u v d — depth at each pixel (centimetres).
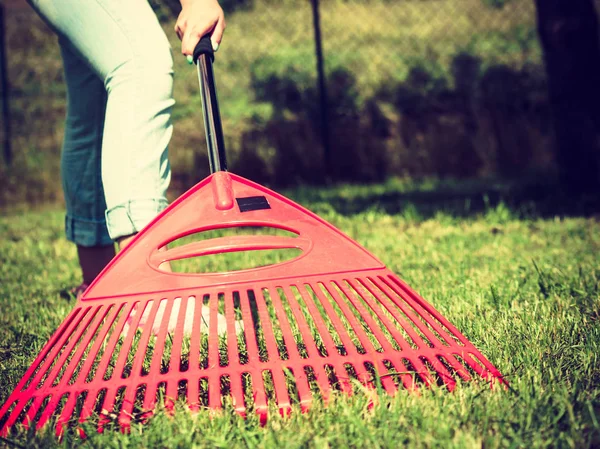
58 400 117
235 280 140
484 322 169
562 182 440
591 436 104
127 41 162
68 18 163
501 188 485
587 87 420
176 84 629
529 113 632
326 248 147
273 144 598
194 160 572
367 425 110
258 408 113
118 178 160
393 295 140
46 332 183
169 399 119
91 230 212
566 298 192
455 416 112
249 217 149
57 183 560
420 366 124
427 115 636
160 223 147
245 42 712
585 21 418
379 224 364
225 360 147
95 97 197
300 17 752
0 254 330
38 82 666
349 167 602
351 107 636
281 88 655
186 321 168
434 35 749
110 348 126
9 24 677
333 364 123
